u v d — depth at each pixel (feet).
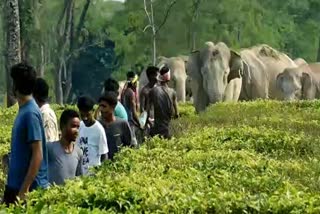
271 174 51.01
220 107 112.37
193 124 91.56
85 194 42.86
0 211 39.63
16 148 47.50
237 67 135.44
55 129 57.88
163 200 41.70
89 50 330.13
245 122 87.61
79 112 61.05
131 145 65.77
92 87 334.24
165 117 82.23
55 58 252.21
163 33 287.69
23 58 225.35
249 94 166.81
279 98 177.37
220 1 288.51
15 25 126.00
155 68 86.84
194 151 60.90
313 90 181.88
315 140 68.59
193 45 279.08
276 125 83.87
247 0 293.64
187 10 285.23
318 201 41.27
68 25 245.86
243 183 47.19
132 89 87.35
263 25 307.78
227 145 66.64
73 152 54.49
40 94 57.57
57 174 53.52
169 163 55.67
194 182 46.65
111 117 65.31
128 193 42.57
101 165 55.11
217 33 288.92
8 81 132.05
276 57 183.21
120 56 307.99
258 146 67.56
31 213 39.22
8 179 47.85
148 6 288.51
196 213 40.60
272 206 40.57
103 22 323.37
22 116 47.34
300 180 50.60
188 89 192.03
